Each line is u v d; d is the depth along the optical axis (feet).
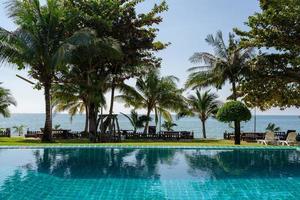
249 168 42.93
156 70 100.63
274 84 82.33
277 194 29.53
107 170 40.73
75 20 78.07
